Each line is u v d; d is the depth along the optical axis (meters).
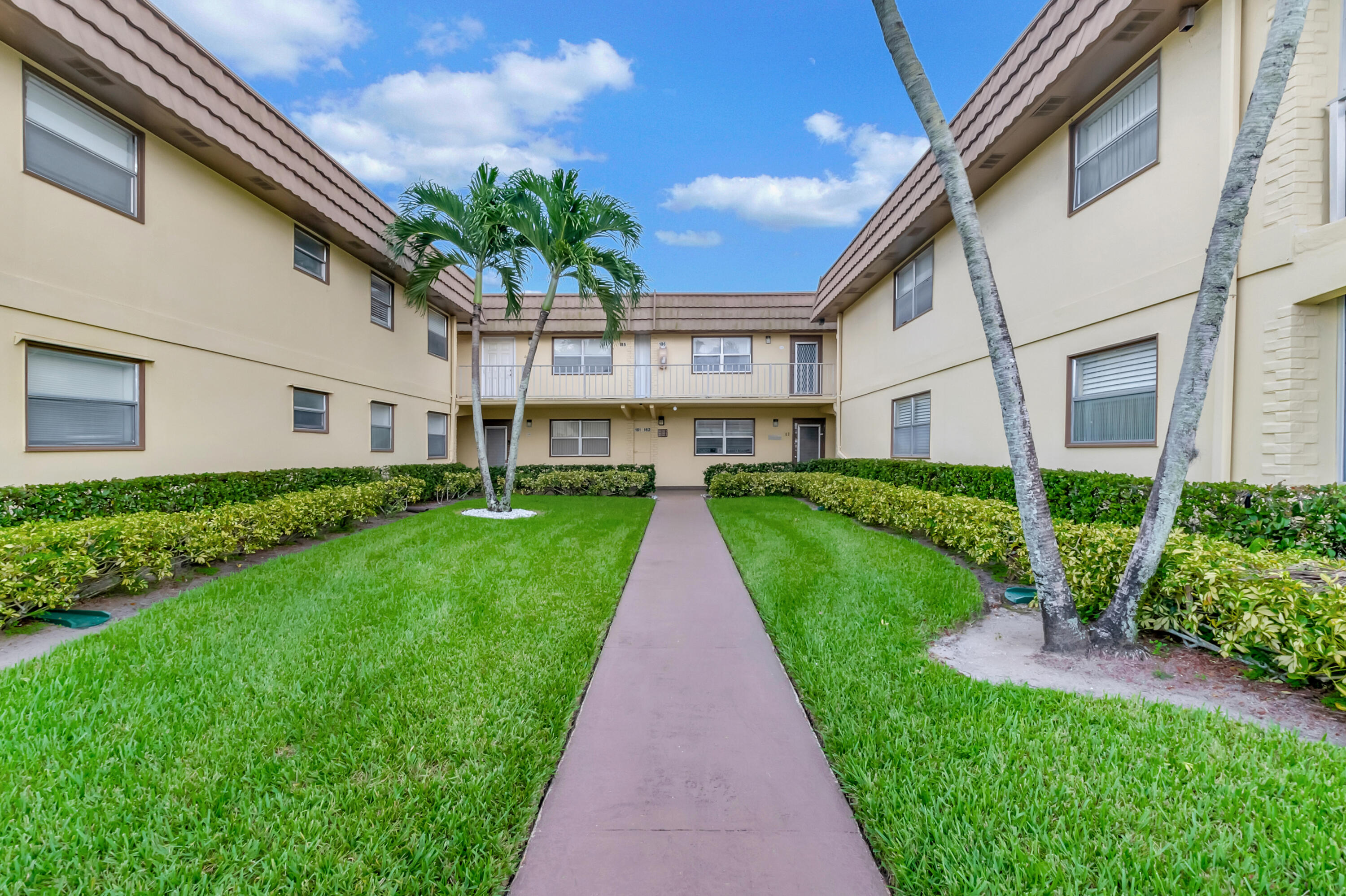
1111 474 5.60
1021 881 1.71
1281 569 2.98
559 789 2.31
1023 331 7.31
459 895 1.74
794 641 3.79
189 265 7.21
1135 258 5.63
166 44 6.18
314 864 1.82
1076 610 3.64
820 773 2.41
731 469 15.72
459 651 3.56
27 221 5.46
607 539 7.42
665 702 3.07
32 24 5.00
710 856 1.93
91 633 3.92
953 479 7.74
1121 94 5.83
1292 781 2.12
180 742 2.50
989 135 7.07
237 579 5.16
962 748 2.41
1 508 4.87
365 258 10.84
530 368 9.89
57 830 1.96
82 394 6.08
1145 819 1.92
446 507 11.27
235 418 7.95
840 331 14.73
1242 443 4.69
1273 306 4.45
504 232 9.56
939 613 4.20
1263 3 4.50
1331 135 4.25
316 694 2.97
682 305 16.06
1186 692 2.98
